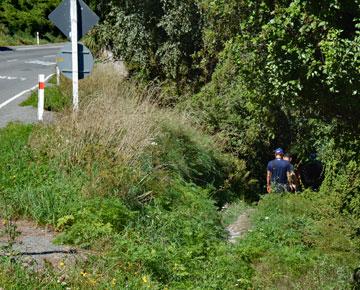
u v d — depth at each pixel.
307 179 20.44
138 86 18.52
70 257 8.12
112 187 10.95
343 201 13.05
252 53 10.02
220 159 17.02
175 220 11.03
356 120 10.00
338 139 10.59
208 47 20.52
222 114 18.84
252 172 19.30
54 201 9.98
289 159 16.17
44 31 61.28
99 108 13.62
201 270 9.23
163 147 14.07
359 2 8.47
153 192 11.90
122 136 12.73
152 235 10.15
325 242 11.20
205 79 22.12
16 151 11.84
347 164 12.80
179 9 22.11
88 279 7.28
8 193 10.15
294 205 13.17
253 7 10.08
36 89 23.03
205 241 10.77
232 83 18.89
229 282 9.12
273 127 16.56
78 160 11.56
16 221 9.63
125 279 7.76
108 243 8.93
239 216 13.94
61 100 19.03
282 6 9.48
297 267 10.17
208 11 18.55
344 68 8.30
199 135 16.62
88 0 25.69
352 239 11.59
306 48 9.05
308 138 14.20
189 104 19.17
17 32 58.06
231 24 14.72
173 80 22.34
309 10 8.78
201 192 13.85
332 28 8.59
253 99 10.26
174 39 22.44
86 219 9.53
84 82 19.00
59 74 23.20
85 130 12.38
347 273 9.92
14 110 18.42
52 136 12.35
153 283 7.82
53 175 11.12
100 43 25.09
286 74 9.29
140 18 22.94
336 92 9.09
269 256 10.51
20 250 8.19
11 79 27.45
